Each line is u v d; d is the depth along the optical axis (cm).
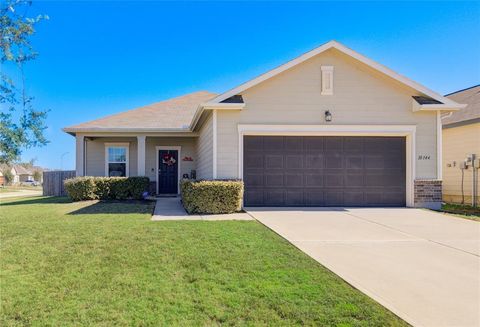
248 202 1220
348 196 1245
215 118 1198
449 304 413
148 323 369
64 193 2102
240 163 1199
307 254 614
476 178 1473
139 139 1677
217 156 1195
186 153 1844
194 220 945
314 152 1240
